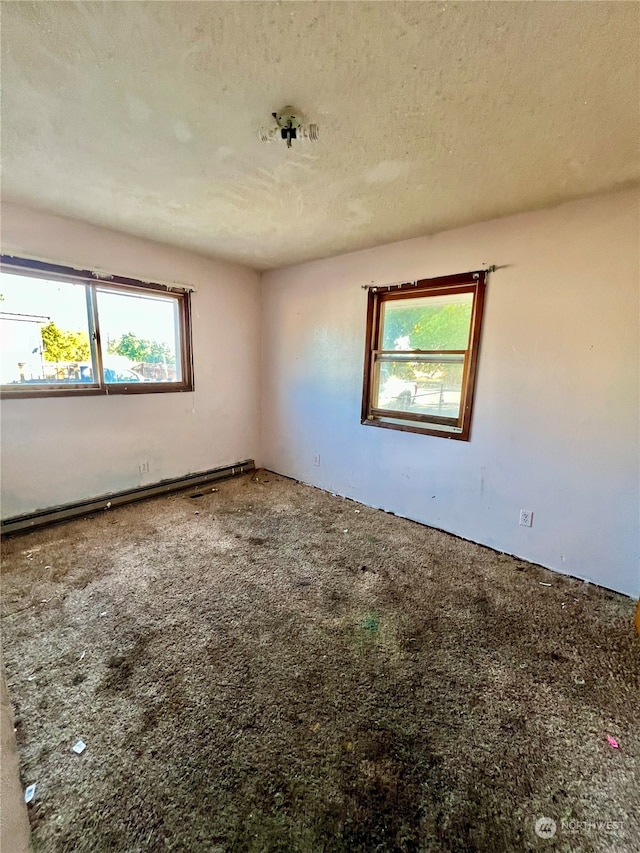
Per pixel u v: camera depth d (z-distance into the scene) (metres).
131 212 2.44
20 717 1.29
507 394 2.48
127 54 1.14
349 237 2.84
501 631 1.79
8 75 1.22
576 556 2.30
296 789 1.10
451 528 2.87
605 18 0.98
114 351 3.08
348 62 1.16
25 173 1.92
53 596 1.96
